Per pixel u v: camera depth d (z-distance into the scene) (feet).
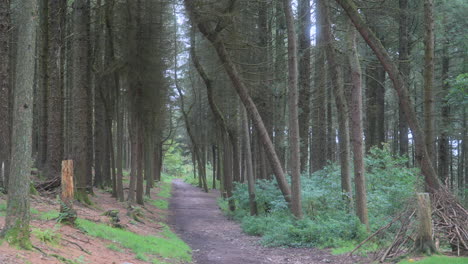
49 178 45.24
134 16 58.08
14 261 16.70
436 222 22.53
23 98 19.48
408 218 23.41
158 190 108.99
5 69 33.78
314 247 35.63
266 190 57.67
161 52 63.36
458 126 74.64
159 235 40.50
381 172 46.29
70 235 25.53
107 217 37.32
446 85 60.95
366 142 70.85
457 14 52.60
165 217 62.13
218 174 153.28
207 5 47.98
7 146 35.29
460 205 23.08
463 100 41.11
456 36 54.03
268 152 50.80
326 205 46.06
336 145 91.71
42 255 19.10
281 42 65.72
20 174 19.40
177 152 235.61
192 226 54.54
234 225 55.11
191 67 101.55
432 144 28.25
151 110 65.82
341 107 42.47
